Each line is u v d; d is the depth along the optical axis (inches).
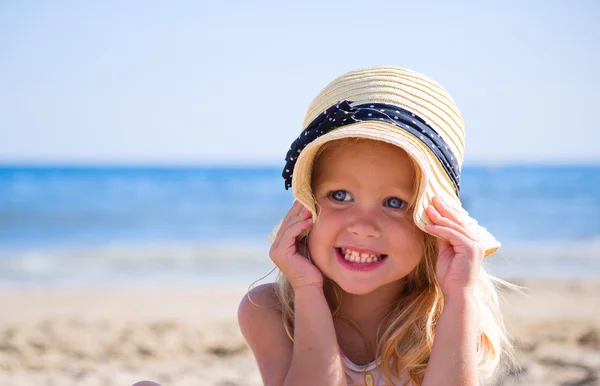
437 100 102.0
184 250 698.2
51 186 1951.3
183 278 519.8
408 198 97.1
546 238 842.2
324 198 99.7
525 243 778.2
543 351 246.4
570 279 489.1
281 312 106.5
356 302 106.0
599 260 605.0
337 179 97.3
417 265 104.5
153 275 535.8
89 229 988.6
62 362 238.1
